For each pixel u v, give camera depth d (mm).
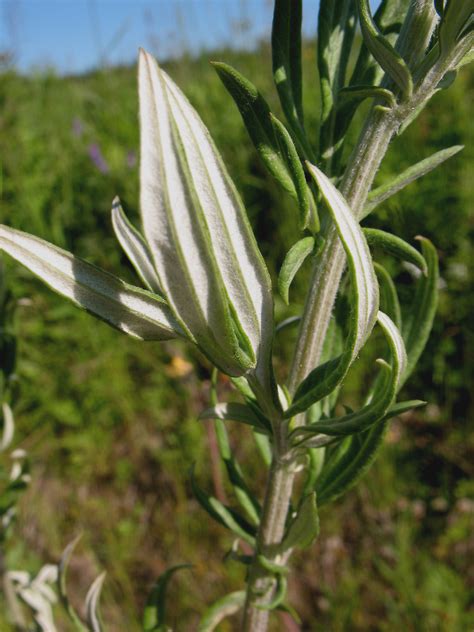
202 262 705
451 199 3926
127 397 3977
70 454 3914
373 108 917
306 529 1094
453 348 3828
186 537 3529
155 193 658
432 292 1194
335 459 1152
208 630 1275
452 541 3355
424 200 3932
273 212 4336
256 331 812
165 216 667
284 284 843
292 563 3373
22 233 790
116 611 3250
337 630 3127
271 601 1134
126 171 4875
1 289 1727
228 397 3623
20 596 1900
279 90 993
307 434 1017
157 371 3988
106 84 6203
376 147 927
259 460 3697
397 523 3426
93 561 3404
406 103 894
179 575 3373
